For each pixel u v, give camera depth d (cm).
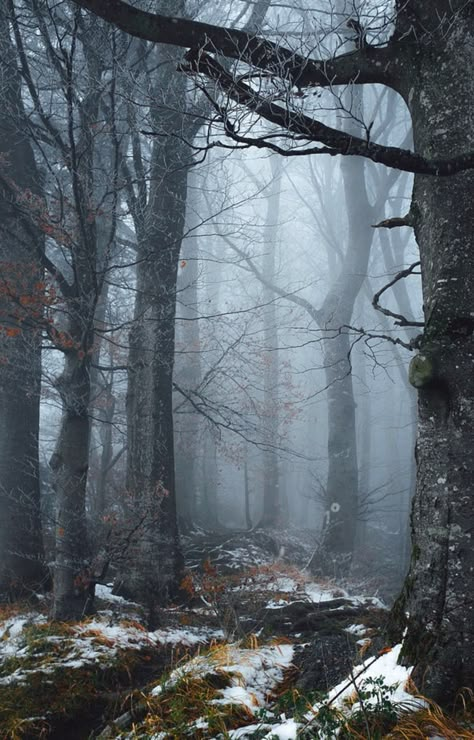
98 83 744
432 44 434
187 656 620
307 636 673
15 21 715
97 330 750
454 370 399
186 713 436
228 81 401
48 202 956
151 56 1114
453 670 379
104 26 741
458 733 345
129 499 841
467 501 393
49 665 561
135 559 888
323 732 360
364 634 600
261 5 1128
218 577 1048
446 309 409
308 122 379
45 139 799
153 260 946
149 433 998
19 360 927
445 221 419
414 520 423
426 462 414
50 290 720
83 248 723
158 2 853
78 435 731
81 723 514
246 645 574
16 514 957
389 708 364
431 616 397
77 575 718
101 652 595
